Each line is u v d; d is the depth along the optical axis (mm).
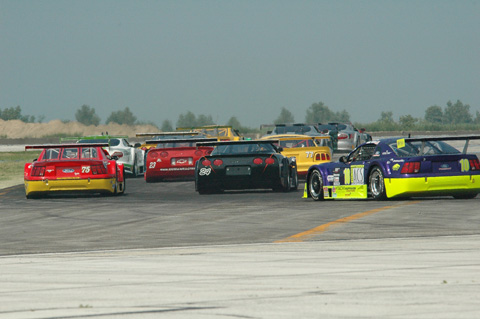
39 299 18203
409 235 30406
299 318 15383
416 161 44031
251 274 21422
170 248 28188
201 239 31047
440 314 15578
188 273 21906
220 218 39562
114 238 32094
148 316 15906
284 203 48031
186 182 76250
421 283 19359
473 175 44312
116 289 19438
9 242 31391
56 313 16375
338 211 41188
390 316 15422
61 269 23328
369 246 27250
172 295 18359
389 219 36438
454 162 44531
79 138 83312
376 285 19156
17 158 147625
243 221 37781
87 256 26406
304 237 30656
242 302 17250
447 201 45062
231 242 29797
